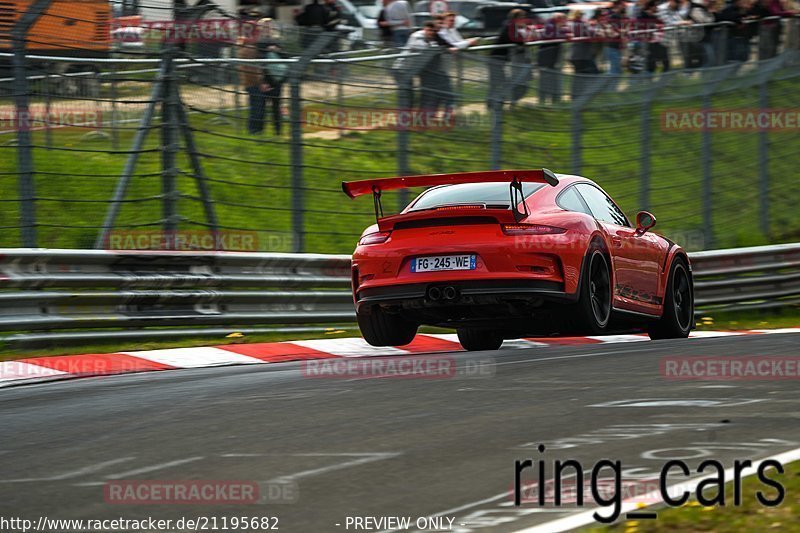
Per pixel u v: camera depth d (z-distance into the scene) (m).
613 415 19.23
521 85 48.22
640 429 17.98
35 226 36.09
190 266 38.66
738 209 62.44
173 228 39.03
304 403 21.73
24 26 36.03
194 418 20.50
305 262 42.03
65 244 42.81
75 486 15.54
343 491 14.79
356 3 67.31
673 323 36.34
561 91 49.81
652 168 60.31
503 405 20.58
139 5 38.41
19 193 36.03
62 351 34.50
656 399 20.77
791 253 56.62
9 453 18.03
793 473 14.70
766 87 61.62
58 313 35.00
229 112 40.53
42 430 19.98
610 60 55.59
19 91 35.88
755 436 17.19
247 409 21.27
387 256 30.30
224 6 54.09
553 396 21.42
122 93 38.62
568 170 50.03
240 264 39.91
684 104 57.69
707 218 56.59
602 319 31.08
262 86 41.22
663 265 35.81
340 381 24.86
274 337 40.16
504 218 29.44
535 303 29.28
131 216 45.50
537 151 48.94
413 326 33.81
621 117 52.91
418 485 15.00
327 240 48.28
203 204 40.44
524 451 16.73
